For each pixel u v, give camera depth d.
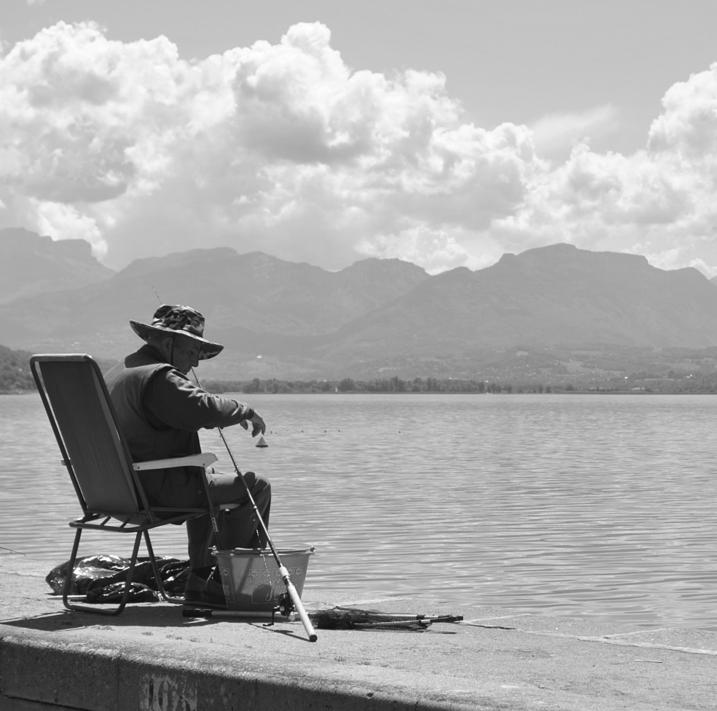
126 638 7.22
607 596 20.25
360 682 5.97
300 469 57.47
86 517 9.41
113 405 9.04
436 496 41.00
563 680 6.67
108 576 10.01
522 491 43.72
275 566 8.85
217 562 8.92
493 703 5.56
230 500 9.36
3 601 9.52
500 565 23.77
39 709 7.24
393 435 109.75
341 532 29.53
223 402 9.15
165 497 9.16
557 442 94.50
